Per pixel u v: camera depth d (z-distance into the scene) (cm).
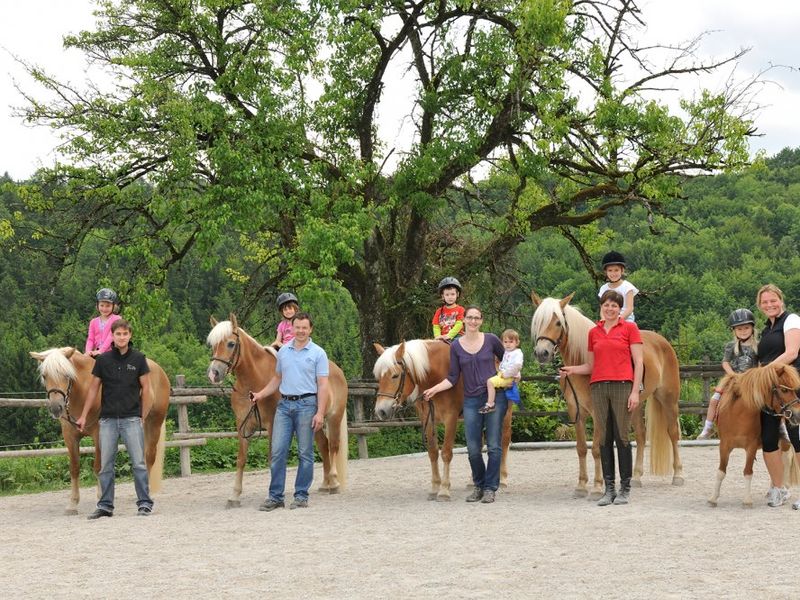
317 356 984
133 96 1986
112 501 970
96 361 964
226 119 1956
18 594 598
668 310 6216
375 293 2269
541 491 1062
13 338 5638
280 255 2258
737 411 847
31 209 2120
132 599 572
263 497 1108
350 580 600
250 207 1906
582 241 2450
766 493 950
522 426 1875
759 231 8675
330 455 1136
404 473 1356
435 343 1013
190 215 2017
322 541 754
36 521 960
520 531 763
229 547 741
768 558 616
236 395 1028
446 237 2442
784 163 12425
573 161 2136
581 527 770
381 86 2184
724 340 5503
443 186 2192
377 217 2184
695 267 7569
